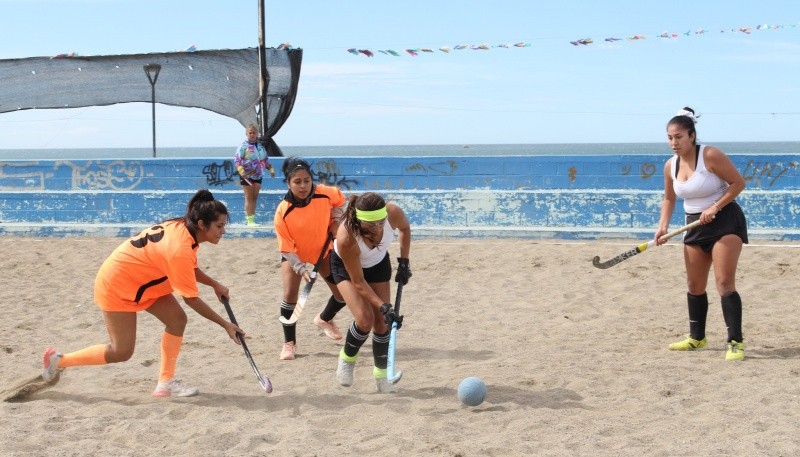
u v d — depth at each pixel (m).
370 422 5.58
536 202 14.80
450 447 4.99
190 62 17.58
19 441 5.21
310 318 9.25
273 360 7.45
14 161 16.61
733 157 14.24
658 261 11.99
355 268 5.93
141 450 5.09
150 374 6.98
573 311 9.36
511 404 5.89
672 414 5.57
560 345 7.79
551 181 15.00
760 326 8.30
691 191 7.04
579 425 5.38
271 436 5.30
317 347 7.97
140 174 16.42
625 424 5.39
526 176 15.09
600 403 5.86
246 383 6.67
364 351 7.77
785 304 9.32
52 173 16.59
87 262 13.16
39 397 6.29
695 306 7.38
